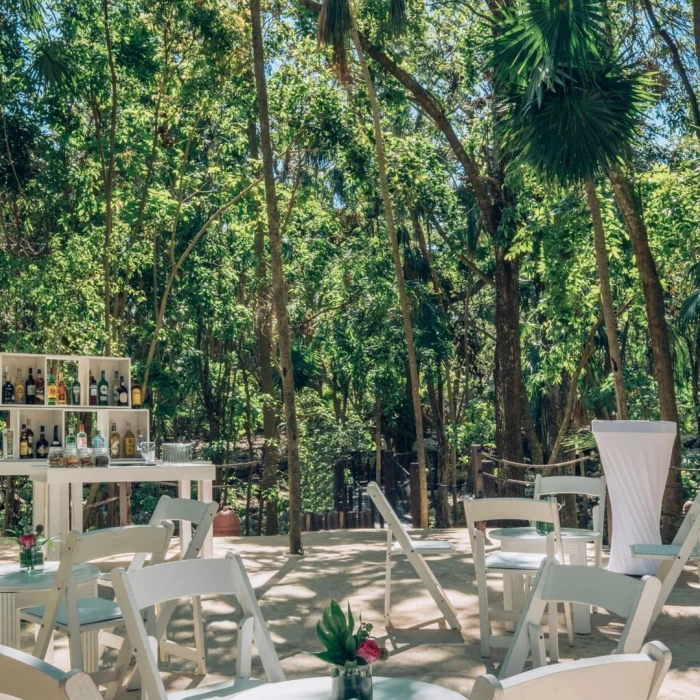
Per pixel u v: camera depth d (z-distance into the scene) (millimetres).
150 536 3543
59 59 11133
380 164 10102
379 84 12719
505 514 4645
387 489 14133
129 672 4324
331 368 19984
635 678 1757
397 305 16250
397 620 5297
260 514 17359
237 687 2865
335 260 17000
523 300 17062
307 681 2441
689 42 11273
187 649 4297
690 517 5035
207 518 4176
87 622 3510
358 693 2189
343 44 8930
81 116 12570
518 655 2818
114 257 12672
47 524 6621
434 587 5145
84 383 7688
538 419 17688
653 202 10844
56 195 12914
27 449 7500
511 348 11445
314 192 15961
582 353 14203
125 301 14594
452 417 19203
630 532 5562
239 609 5562
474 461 8711
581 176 7098
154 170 14039
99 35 11969
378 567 6938
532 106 7082
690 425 15773
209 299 15492
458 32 13969
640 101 7102
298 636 4973
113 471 6738
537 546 5074
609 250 11078
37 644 3404
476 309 19828
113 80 11430
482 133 13219
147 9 11672
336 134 12586
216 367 19516
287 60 12648
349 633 2219
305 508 15453
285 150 13914
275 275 8320
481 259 18047
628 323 15922
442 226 18234
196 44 12008
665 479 5609
